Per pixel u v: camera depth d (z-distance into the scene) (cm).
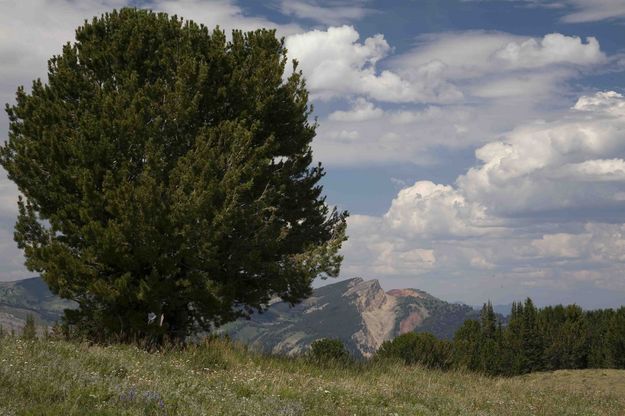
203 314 2075
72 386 921
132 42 2069
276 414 1043
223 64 2183
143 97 1942
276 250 2241
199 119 2131
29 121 2017
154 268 1853
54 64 2144
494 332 9712
